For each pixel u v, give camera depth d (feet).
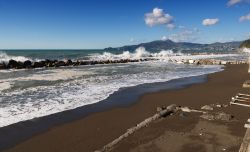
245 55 258.16
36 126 33.73
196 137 28.55
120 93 55.67
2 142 28.81
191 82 73.61
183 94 54.65
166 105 45.14
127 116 38.70
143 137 28.73
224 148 25.68
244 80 74.43
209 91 57.52
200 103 45.62
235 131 30.17
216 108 40.83
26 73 90.17
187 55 257.75
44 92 54.13
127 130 32.07
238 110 39.52
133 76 84.84
